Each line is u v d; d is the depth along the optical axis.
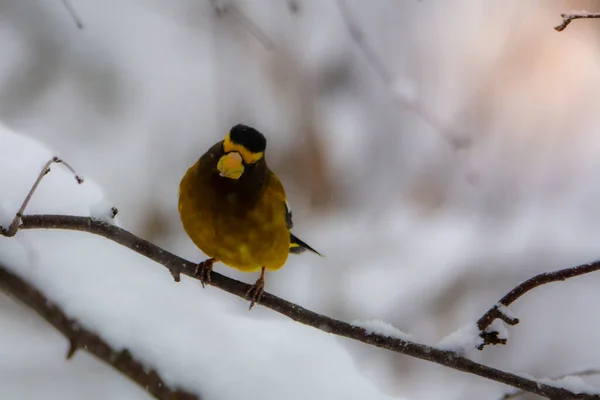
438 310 14.05
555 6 17.11
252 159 6.32
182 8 16.31
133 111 15.98
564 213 15.73
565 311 13.81
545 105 17.03
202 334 5.88
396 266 14.60
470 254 14.80
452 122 16.34
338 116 15.48
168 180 15.37
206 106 16.17
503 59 17.05
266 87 15.13
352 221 15.38
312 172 15.24
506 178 16.27
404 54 16.41
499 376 5.34
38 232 6.07
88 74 16.03
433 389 11.81
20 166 6.52
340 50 14.98
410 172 15.93
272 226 6.63
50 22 15.98
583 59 17.33
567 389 5.29
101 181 14.97
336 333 5.67
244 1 14.47
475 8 17.34
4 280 5.51
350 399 5.83
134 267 6.38
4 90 15.48
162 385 5.39
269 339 6.17
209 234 6.59
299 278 14.47
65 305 5.54
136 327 5.66
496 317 5.46
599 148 16.97
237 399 5.45
